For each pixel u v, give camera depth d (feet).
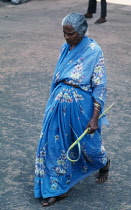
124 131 21.79
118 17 49.90
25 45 38.58
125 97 26.58
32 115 23.77
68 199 15.88
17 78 29.99
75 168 16.16
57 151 15.08
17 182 17.07
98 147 15.52
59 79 14.83
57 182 15.40
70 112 14.73
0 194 16.20
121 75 30.73
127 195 16.17
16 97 26.48
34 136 21.21
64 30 14.11
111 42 39.27
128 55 35.58
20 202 15.70
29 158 19.02
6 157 19.07
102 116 15.49
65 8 55.72
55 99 14.85
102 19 46.68
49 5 57.93
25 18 50.29
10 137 21.04
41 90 27.71
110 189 16.60
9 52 36.42
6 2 59.47
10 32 43.55
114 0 60.23
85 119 14.88
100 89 14.56
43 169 15.35
